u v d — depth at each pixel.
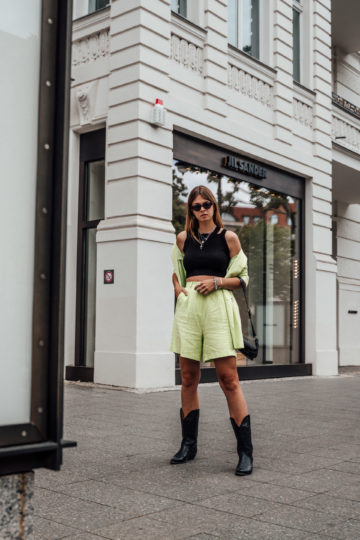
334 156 14.03
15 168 1.88
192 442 4.28
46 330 1.89
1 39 1.87
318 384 10.46
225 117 10.46
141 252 8.56
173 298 9.02
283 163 11.92
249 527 2.90
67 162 1.91
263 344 11.48
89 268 9.56
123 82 8.95
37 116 1.94
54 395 1.84
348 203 17.81
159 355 8.65
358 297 17.72
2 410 1.80
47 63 1.95
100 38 9.46
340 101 14.92
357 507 3.25
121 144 8.91
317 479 3.84
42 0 1.96
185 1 10.22
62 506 3.18
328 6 13.69
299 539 2.75
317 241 12.83
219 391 8.48
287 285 12.27
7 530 1.75
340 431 5.64
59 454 1.80
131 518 3.01
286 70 12.07
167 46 9.29
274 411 6.86
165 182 9.10
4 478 1.76
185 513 3.10
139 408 6.63
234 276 4.20
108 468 4.02
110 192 8.98
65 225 1.90
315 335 12.48
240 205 11.08
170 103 9.30
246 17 11.53
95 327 9.18
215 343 4.04
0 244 1.83
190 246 4.26
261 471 4.03
